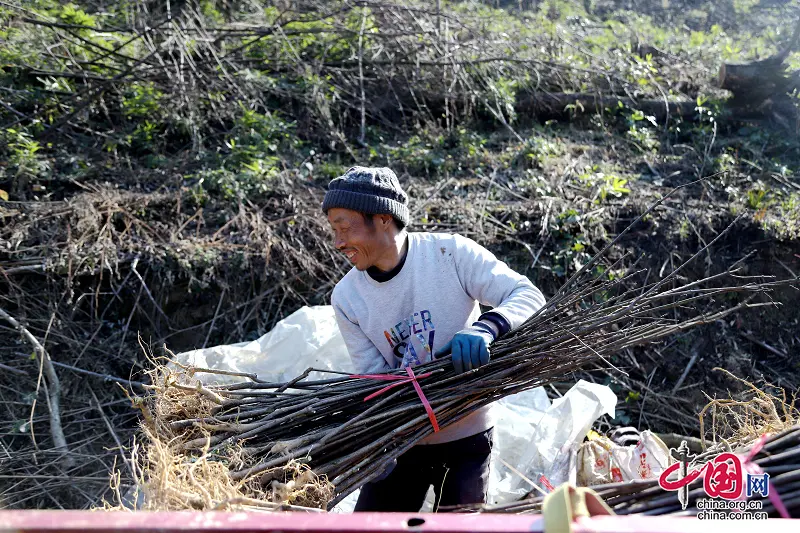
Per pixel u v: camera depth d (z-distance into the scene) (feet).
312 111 19.07
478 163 18.54
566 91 21.56
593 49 23.45
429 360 8.23
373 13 21.53
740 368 14.21
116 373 13.30
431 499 10.00
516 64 21.26
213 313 14.11
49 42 19.39
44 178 15.94
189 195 15.71
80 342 13.32
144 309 13.85
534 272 15.19
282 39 20.34
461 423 8.29
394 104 20.27
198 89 18.08
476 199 16.79
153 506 6.07
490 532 4.27
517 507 6.56
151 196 15.49
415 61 20.44
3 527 4.13
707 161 18.71
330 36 21.29
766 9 30.12
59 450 11.68
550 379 8.13
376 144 19.38
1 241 13.80
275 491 6.91
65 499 11.51
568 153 19.26
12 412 12.46
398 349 8.32
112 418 12.67
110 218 14.48
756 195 16.61
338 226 7.77
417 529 4.27
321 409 8.14
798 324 14.96
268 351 11.32
